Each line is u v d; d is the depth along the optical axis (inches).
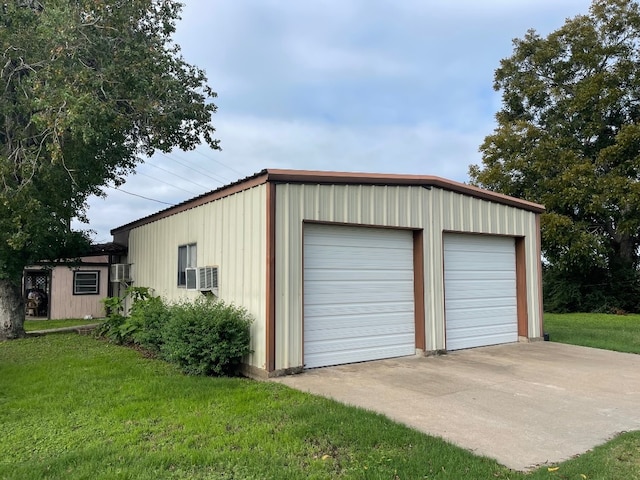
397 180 339.6
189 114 495.5
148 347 358.0
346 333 313.6
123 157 514.3
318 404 211.0
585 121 833.5
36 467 147.9
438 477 140.0
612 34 842.8
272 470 144.9
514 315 424.2
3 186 400.5
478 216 395.9
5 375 281.6
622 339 451.8
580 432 183.3
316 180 297.3
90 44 384.8
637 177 759.7
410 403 218.2
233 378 271.3
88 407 213.6
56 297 706.2
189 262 387.9
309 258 299.7
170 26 464.4
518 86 928.9
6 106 398.0
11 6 374.6
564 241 768.3
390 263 341.7
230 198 324.5
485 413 205.2
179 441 169.8
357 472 143.1
